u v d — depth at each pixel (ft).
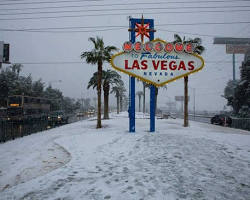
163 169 22.43
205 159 26.07
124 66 48.26
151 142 36.45
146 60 48.49
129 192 16.87
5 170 24.53
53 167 24.90
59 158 28.96
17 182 20.53
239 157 26.99
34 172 23.27
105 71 101.50
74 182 19.13
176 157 27.02
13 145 41.52
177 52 48.57
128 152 30.04
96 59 63.82
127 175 20.72
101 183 18.79
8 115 92.22
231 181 19.10
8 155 32.37
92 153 30.07
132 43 47.98
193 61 48.70
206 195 16.25
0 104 186.29
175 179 19.57
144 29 52.08
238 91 149.38
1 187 19.45
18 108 93.71
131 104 51.44
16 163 27.35
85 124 79.61
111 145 35.14
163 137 41.42
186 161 25.26
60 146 37.24
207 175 20.61
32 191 17.46
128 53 48.32
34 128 73.56
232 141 37.65
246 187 17.80
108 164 24.56
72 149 33.60
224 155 27.91
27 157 30.27
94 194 16.60
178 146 33.14
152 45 48.01
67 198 15.99
